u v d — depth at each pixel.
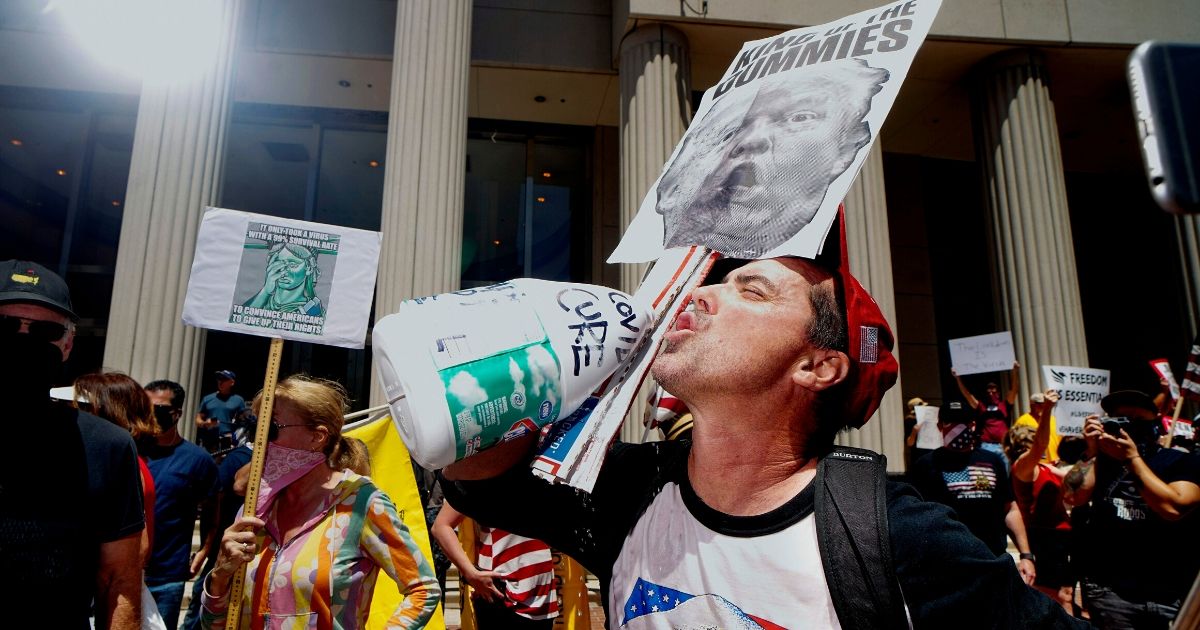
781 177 0.93
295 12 9.48
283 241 2.52
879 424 7.23
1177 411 4.57
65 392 2.82
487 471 1.04
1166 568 3.04
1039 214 8.30
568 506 1.08
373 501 2.23
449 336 0.85
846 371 0.91
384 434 3.13
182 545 3.58
